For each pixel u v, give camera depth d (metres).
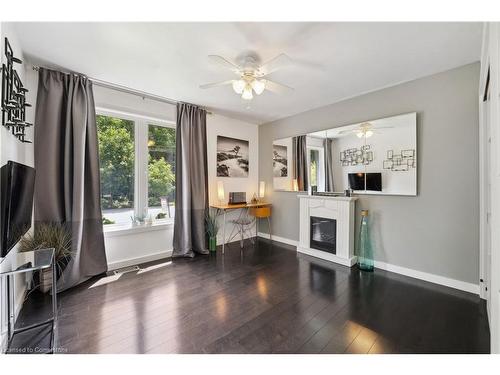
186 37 1.93
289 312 2.04
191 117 3.61
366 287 2.52
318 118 3.77
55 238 2.29
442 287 2.50
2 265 1.57
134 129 3.29
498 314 1.12
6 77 1.60
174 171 3.71
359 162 3.23
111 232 3.00
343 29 1.83
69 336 1.71
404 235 2.84
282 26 1.80
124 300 2.23
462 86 2.40
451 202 2.49
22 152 2.16
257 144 4.86
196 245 3.66
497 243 1.13
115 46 2.06
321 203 3.54
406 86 2.79
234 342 1.66
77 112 2.54
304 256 3.59
